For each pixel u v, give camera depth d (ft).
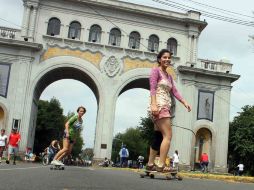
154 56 144.05
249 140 177.27
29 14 136.26
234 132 186.70
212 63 149.69
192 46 147.33
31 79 133.80
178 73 145.28
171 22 147.54
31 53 134.62
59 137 245.24
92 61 139.23
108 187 18.26
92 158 137.69
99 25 141.79
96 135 135.54
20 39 135.13
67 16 139.95
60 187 17.10
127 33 143.74
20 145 128.47
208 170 141.90
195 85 146.41
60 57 136.87
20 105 131.23
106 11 142.72
